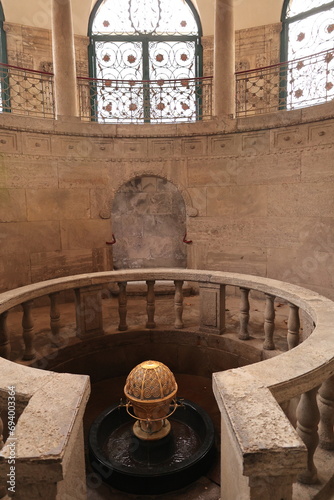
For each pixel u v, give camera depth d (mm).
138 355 5551
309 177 6738
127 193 8945
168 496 3086
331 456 2578
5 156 6699
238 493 1695
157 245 9164
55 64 7305
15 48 9008
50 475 1440
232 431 1590
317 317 3213
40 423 1657
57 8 7129
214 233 7895
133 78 9758
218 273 5227
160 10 9695
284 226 7152
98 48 9625
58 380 2109
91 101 9367
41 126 7027
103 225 7902
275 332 5426
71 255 7613
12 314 6746
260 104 9500
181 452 3605
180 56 9805
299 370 2160
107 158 7730
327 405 2619
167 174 7902
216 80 7555
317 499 2299
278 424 1578
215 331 5305
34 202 7109
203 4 9453
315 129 6598
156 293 7738
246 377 2064
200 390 5051
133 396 3334
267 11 9266
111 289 7852
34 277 7195
